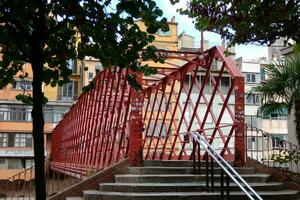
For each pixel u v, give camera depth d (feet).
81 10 18.63
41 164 16.61
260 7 29.30
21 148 147.84
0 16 17.62
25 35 17.30
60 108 151.33
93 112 61.57
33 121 16.87
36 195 16.40
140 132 40.14
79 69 154.51
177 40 145.07
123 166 38.78
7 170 145.59
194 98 105.91
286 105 43.47
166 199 32.01
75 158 77.05
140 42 19.85
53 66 19.79
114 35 19.24
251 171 39.96
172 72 55.36
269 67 44.52
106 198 33.22
